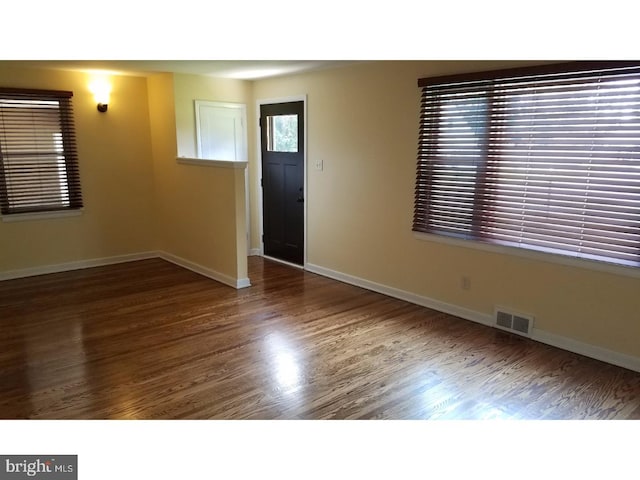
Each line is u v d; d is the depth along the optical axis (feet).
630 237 10.11
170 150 18.21
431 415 8.80
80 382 9.87
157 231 20.07
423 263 14.24
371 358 11.01
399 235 14.76
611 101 10.01
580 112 10.48
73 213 17.76
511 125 11.62
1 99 15.65
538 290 11.75
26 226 16.84
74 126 17.29
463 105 12.49
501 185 12.05
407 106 13.80
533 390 9.64
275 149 18.98
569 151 10.76
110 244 18.90
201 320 13.21
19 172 16.39
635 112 9.74
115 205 18.78
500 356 11.12
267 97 18.78
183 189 17.90
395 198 14.66
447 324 13.03
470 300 13.24
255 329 12.63
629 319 10.37
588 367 10.57
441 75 12.77
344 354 11.20
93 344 11.65
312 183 17.43
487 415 8.80
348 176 16.02
